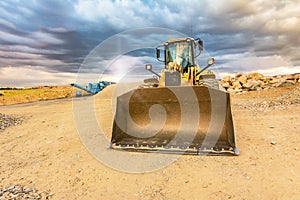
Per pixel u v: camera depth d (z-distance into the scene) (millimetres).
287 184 2721
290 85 16359
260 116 7051
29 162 4078
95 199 2684
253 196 2523
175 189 2803
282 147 4023
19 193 2855
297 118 6285
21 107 16094
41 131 6688
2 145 5379
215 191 2680
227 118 4066
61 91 29281
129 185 2982
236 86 18125
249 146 4188
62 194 2836
